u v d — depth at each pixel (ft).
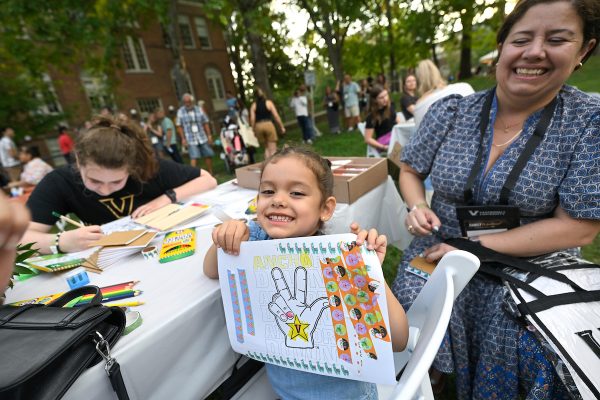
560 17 2.94
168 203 5.50
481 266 3.53
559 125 3.25
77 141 4.55
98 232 4.01
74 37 23.20
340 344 2.40
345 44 59.62
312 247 2.34
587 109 3.13
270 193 3.05
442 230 4.25
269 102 20.06
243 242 2.64
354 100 29.04
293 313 2.54
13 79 31.86
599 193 2.97
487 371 3.32
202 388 2.88
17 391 1.71
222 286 2.82
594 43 3.10
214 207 4.93
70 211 5.56
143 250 3.73
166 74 49.32
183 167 6.17
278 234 2.94
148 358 2.36
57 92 39.32
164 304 2.72
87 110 42.04
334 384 2.72
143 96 46.85
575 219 3.22
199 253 3.63
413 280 3.77
